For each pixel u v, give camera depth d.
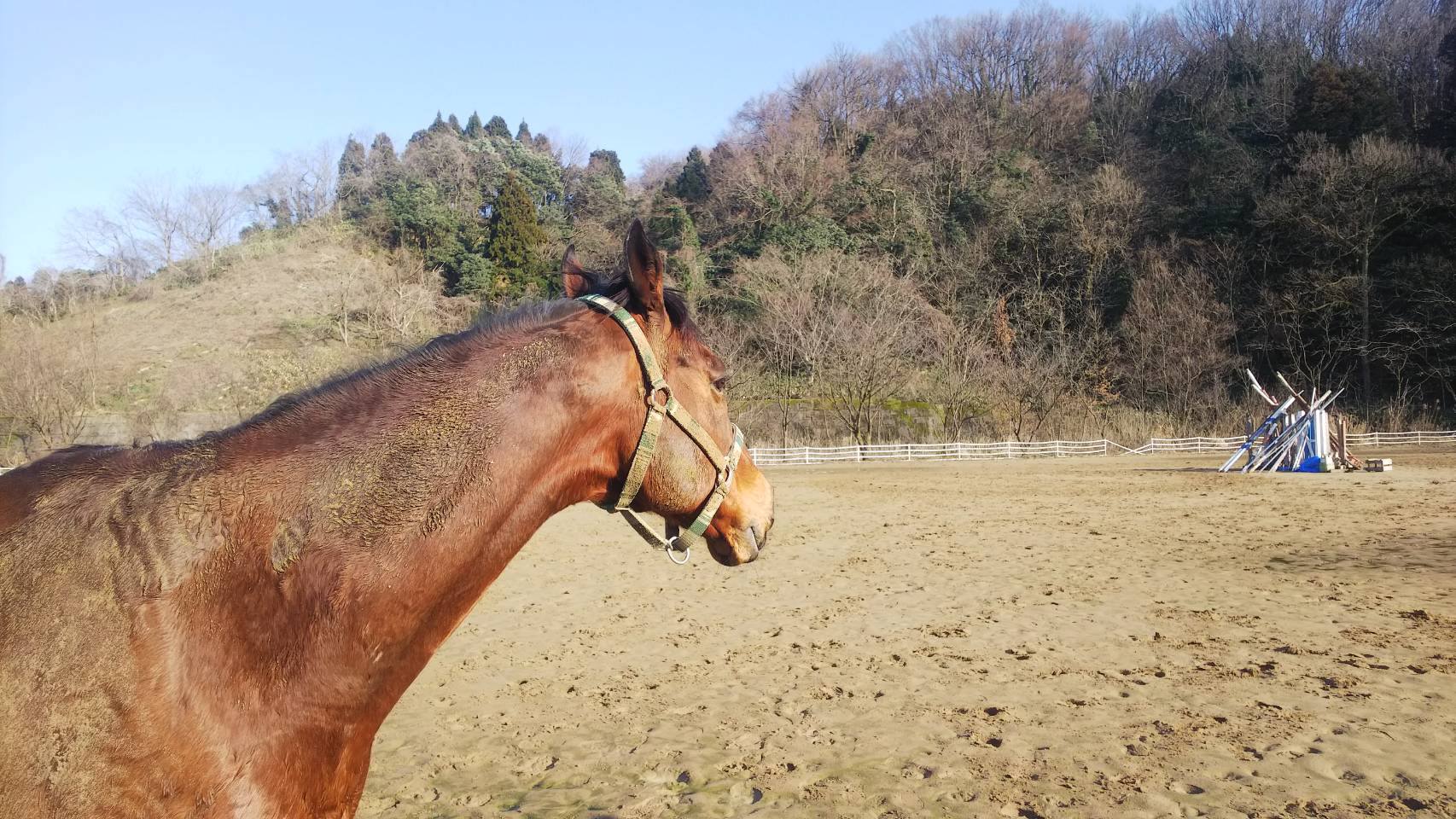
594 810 4.91
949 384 47.91
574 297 2.63
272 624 2.00
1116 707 6.29
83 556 2.00
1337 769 5.05
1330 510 17.58
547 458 2.24
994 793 4.91
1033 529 16.30
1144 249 58.50
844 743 5.80
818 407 46.50
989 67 82.81
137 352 49.56
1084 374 52.72
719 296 52.47
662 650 8.50
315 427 2.19
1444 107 58.41
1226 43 76.69
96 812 1.84
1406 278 50.19
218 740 1.92
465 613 2.21
